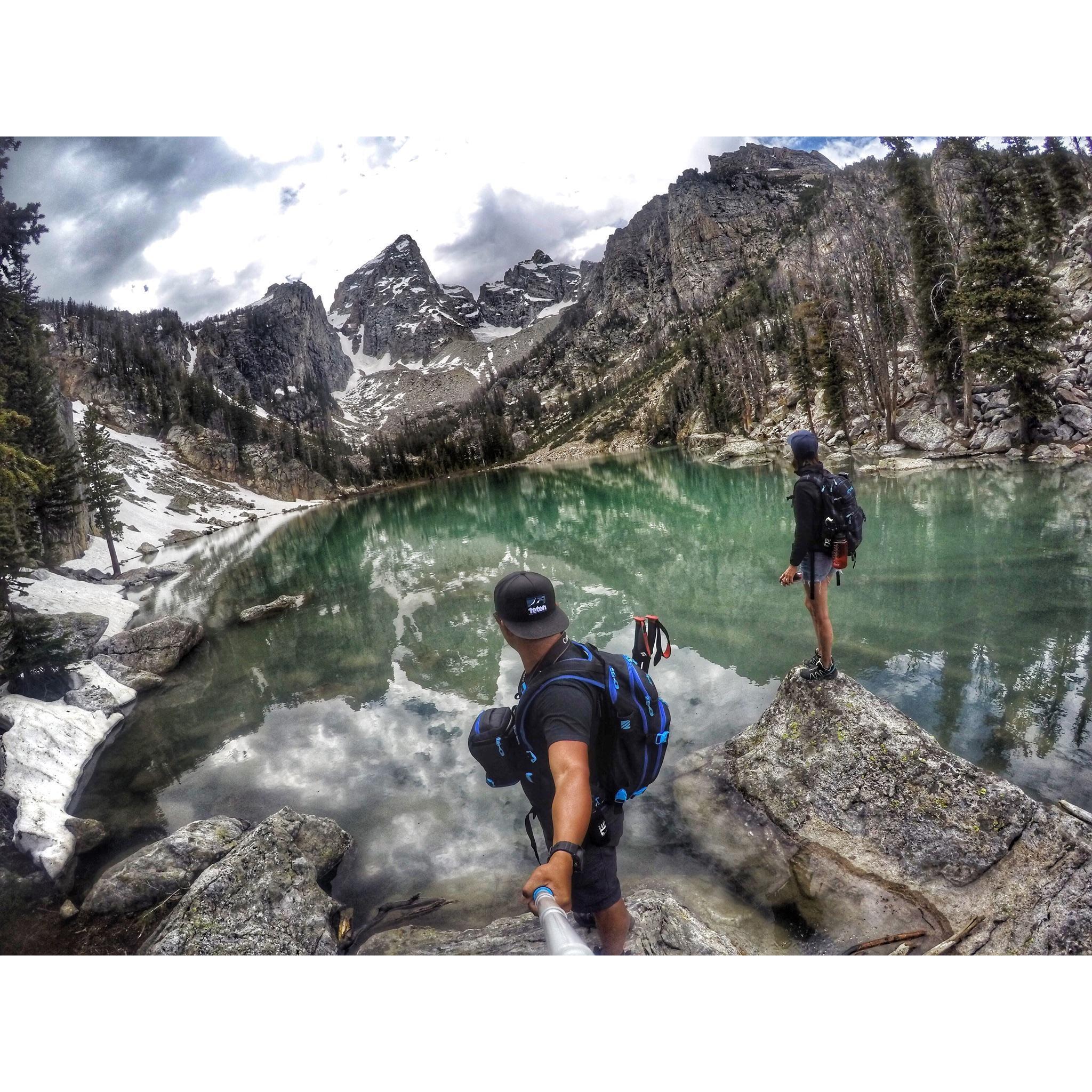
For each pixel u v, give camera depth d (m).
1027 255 26.42
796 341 53.69
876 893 3.12
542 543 16.89
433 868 3.86
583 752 1.50
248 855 3.60
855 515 4.02
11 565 9.04
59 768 5.75
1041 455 20.19
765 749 4.28
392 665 7.87
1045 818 3.15
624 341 197.50
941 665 5.41
